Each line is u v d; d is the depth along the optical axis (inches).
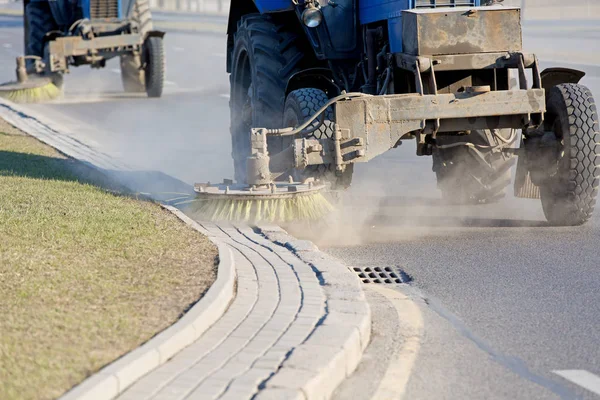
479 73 1071.0
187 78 3228.3
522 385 601.6
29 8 2731.3
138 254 831.7
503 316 743.1
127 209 1025.5
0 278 743.1
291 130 1019.3
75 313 657.0
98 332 617.6
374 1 1140.5
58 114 2256.4
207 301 684.1
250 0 1450.5
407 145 1723.7
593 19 5064.0
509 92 1005.2
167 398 531.2
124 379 545.3
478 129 1036.5
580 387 598.5
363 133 997.8
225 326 663.8
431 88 1006.4
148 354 573.9
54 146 1581.0
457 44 1019.3
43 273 761.0
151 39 2598.4
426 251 957.2
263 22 1307.8
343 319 677.3
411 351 664.4
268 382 554.6
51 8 2637.8
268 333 647.1
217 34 5167.3
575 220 1047.0
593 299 784.3
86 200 1071.6
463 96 1002.1
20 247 845.2
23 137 1695.4
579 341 684.1
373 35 1142.3
